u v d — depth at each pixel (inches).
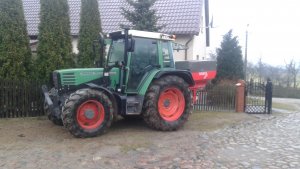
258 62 1640.0
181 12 719.1
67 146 289.0
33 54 522.6
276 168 243.9
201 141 317.7
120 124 389.1
